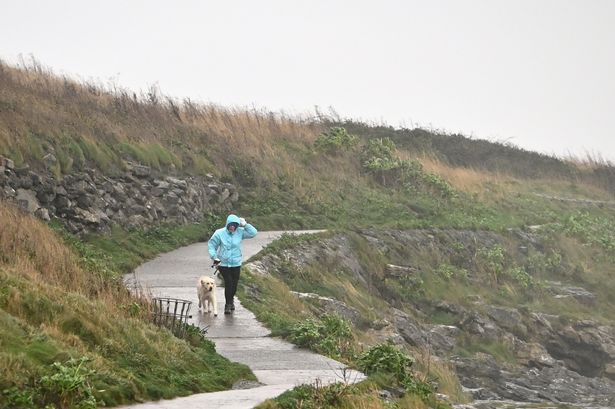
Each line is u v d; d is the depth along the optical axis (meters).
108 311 30.92
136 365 28.03
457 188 95.56
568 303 74.06
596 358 67.06
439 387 48.81
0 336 24.84
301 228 73.50
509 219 90.69
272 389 29.39
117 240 56.03
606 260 86.50
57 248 37.31
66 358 25.08
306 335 38.09
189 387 28.42
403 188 90.44
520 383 57.19
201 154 76.31
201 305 43.09
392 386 33.56
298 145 92.50
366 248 69.88
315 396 27.94
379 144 96.00
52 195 53.41
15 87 65.94
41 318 27.94
